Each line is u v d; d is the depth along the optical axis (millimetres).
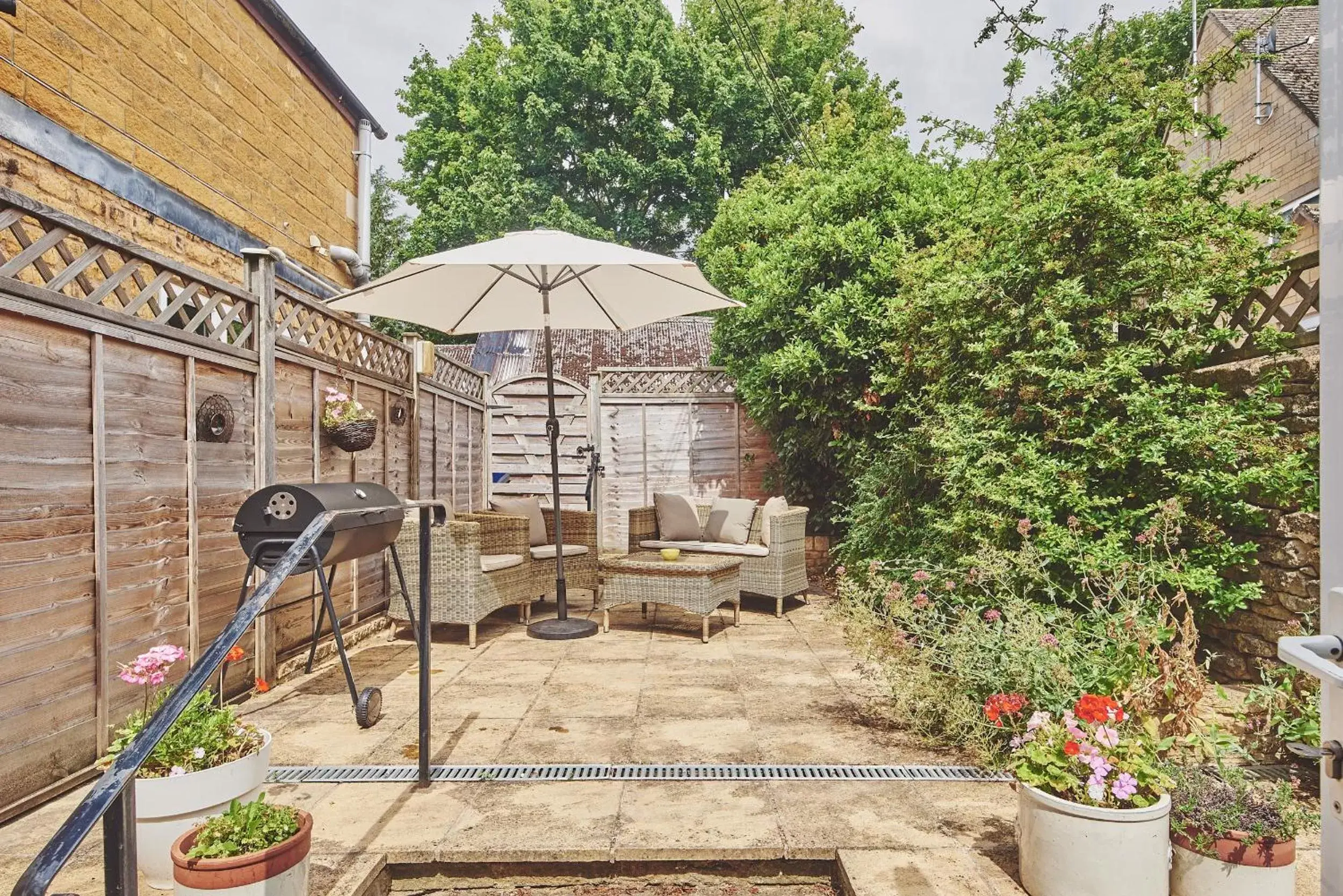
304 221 6773
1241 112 12375
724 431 9820
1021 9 6500
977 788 2961
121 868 1281
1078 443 4316
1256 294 4371
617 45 20578
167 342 3439
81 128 4012
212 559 3822
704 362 15641
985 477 4699
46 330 2789
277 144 6281
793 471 9164
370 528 3762
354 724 3721
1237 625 4301
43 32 3746
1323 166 1332
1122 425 4352
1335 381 1286
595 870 2516
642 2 20984
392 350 6312
